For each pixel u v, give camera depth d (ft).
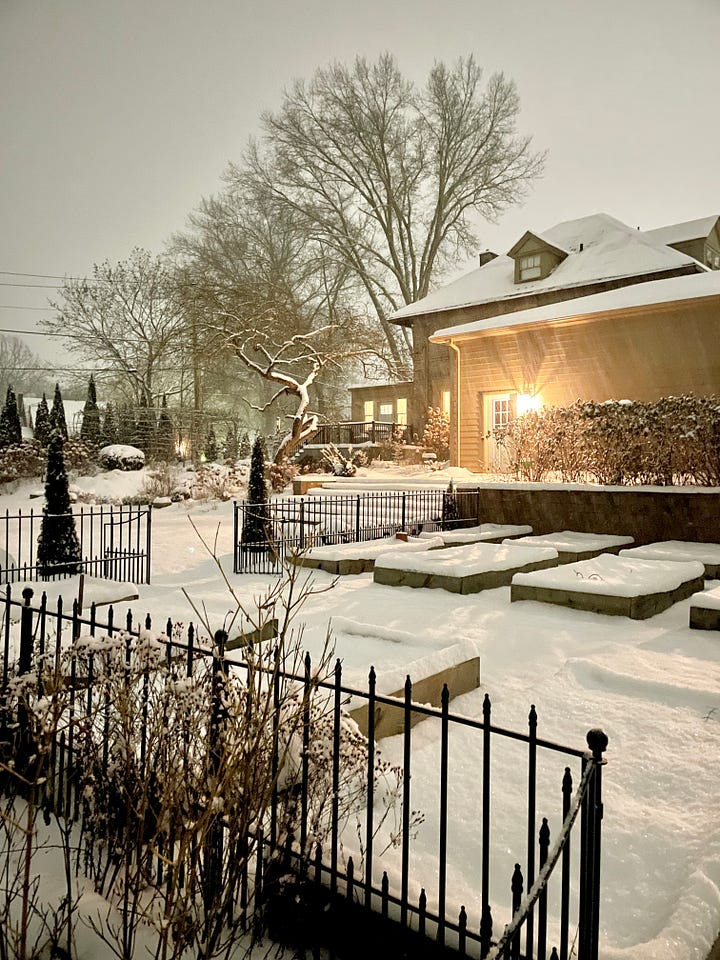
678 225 76.54
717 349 47.37
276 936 6.97
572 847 8.44
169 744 6.95
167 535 44.01
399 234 115.75
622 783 9.87
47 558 32.60
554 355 56.08
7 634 9.77
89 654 7.79
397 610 21.72
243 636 11.64
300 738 7.83
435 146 111.86
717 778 9.73
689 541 33.58
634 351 51.47
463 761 10.80
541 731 11.87
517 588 23.54
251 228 120.57
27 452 67.87
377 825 8.69
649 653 16.07
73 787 8.93
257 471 38.14
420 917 6.29
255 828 7.38
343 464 64.13
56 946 6.14
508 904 7.29
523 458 45.24
